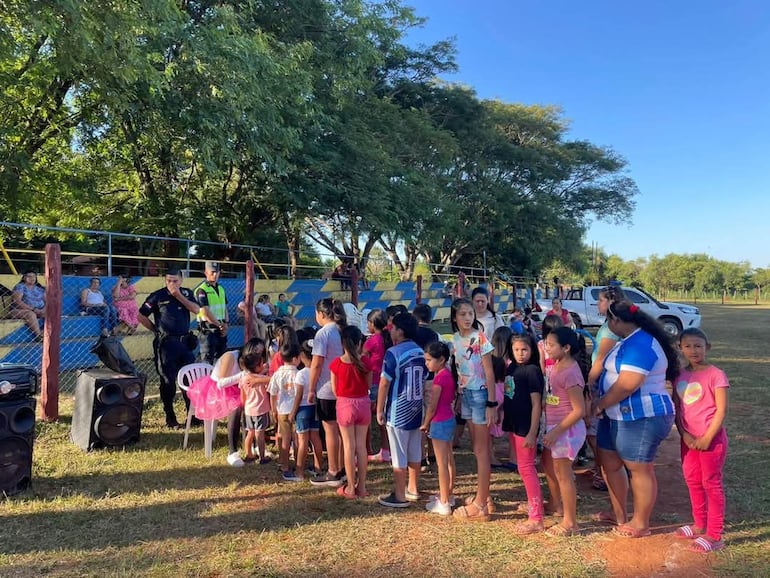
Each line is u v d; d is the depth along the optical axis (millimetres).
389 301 18609
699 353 3906
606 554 3799
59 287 6582
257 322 10336
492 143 29953
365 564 3639
